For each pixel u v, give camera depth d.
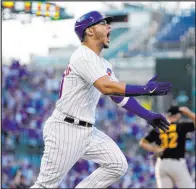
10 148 70.00
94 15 17.30
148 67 97.31
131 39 116.56
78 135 17.50
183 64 70.56
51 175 17.55
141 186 59.31
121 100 17.69
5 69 82.00
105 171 18.14
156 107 72.56
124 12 111.19
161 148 30.77
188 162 63.00
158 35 105.81
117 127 82.00
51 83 87.62
